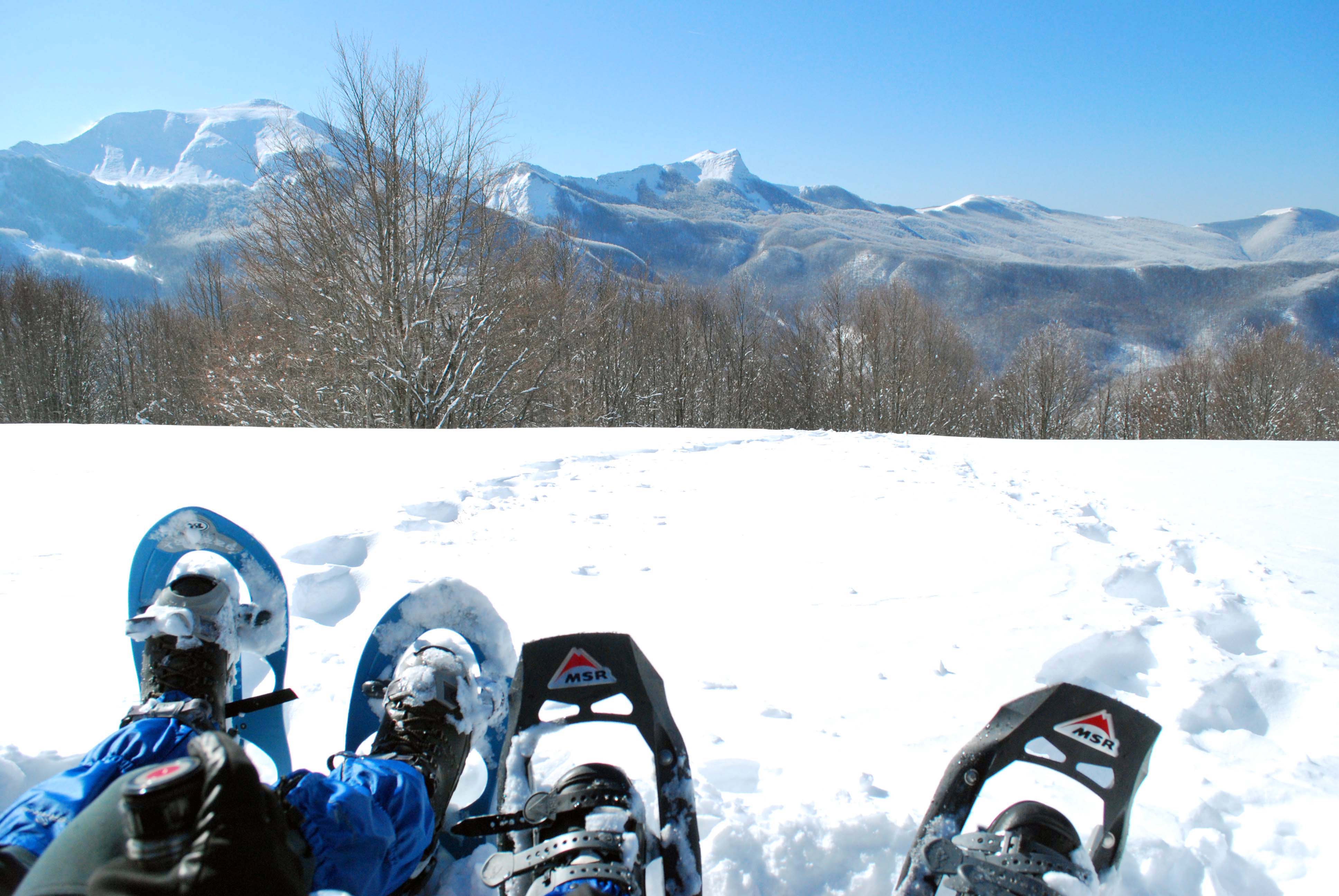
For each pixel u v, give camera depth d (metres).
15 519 3.67
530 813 1.24
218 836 0.59
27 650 2.28
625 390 28.25
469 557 3.42
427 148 16.62
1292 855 1.62
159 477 4.69
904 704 2.27
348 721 1.81
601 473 5.56
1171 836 1.66
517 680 1.46
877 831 1.61
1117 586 3.40
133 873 0.59
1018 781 1.85
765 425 33.84
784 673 2.45
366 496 4.29
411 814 1.24
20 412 31.59
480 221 17.28
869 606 3.04
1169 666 2.56
